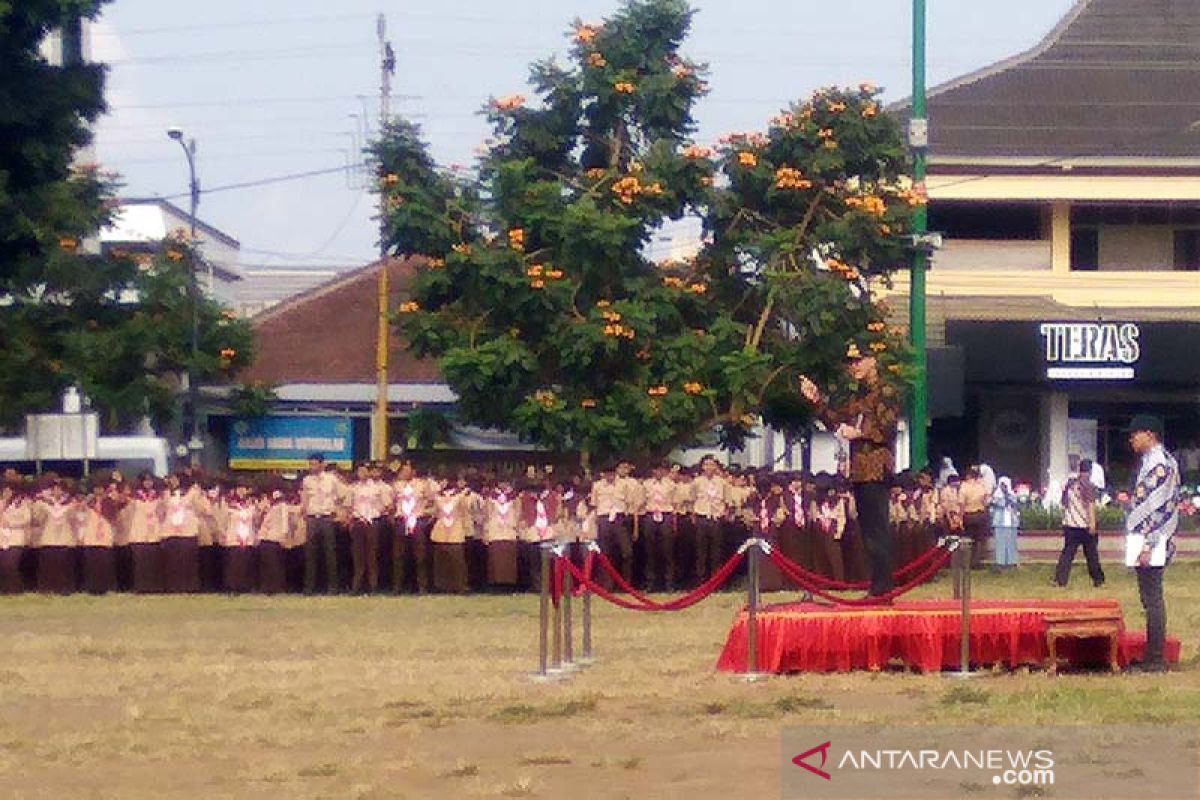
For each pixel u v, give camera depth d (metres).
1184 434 43.19
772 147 32.16
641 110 32.06
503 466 36.62
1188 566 33.38
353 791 11.97
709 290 32.41
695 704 15.17
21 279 30.05
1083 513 28.66
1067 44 47.41
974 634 16.92
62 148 28.06
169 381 42.56
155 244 45.41
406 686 16.70
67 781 12.63
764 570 29.03
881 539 17.55
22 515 29.23
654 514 29.20
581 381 31.34
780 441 41.12
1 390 38.06
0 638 21.94
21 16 26.61
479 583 29.52
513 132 32.47
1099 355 41.91
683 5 32.34
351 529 29.16
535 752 13.26
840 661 16.95
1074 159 43.34
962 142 43.84
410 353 33.03
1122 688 15.73
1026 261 44.25
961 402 32.72
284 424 44.81
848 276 31.36
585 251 30.72
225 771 12.84
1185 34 47.56
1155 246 44.53
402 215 31.20
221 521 29.42
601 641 20.55
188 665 18.89
